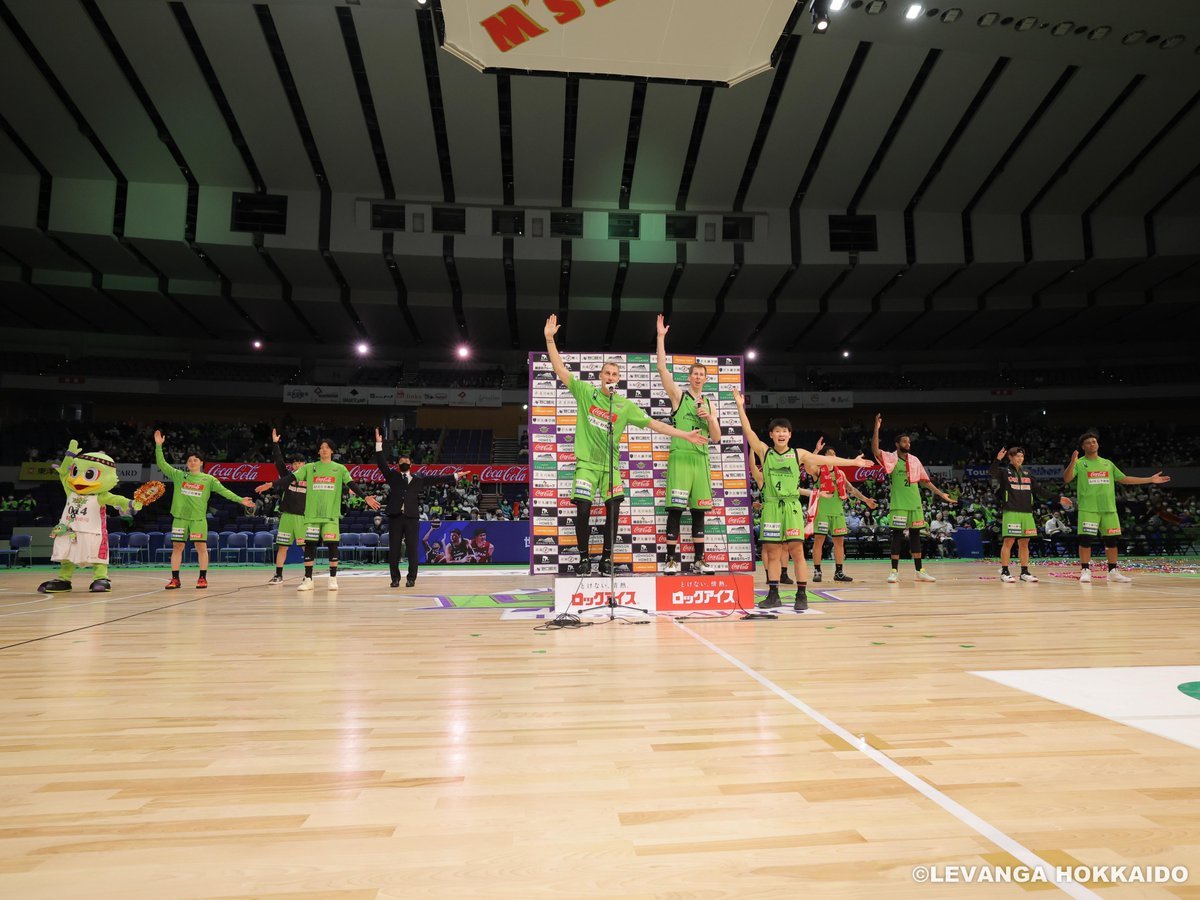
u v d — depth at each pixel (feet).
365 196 71.87
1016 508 28.84
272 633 15.76
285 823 5.54
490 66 34.32
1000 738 7.63
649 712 8.82
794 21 33.45
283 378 96.53
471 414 100.99
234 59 54.49
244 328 92.17
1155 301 84.33
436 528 50.65
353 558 53.57
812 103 59.88
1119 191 70.69
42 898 4.38
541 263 75.15
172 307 83.82
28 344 91.25
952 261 74.79
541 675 11.11
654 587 19.45
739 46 33.22
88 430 84.64
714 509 22.41
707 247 74.95
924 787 6.23
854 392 95.50
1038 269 77.46
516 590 27.40
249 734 7.97
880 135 63.82
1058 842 5.12
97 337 93.81
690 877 4.65
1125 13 49.47
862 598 23.00
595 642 14.40
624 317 89.15
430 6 31.24
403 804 5.92
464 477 77.00
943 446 94.84
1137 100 58.54
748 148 65.41
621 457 22.09
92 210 67.05
